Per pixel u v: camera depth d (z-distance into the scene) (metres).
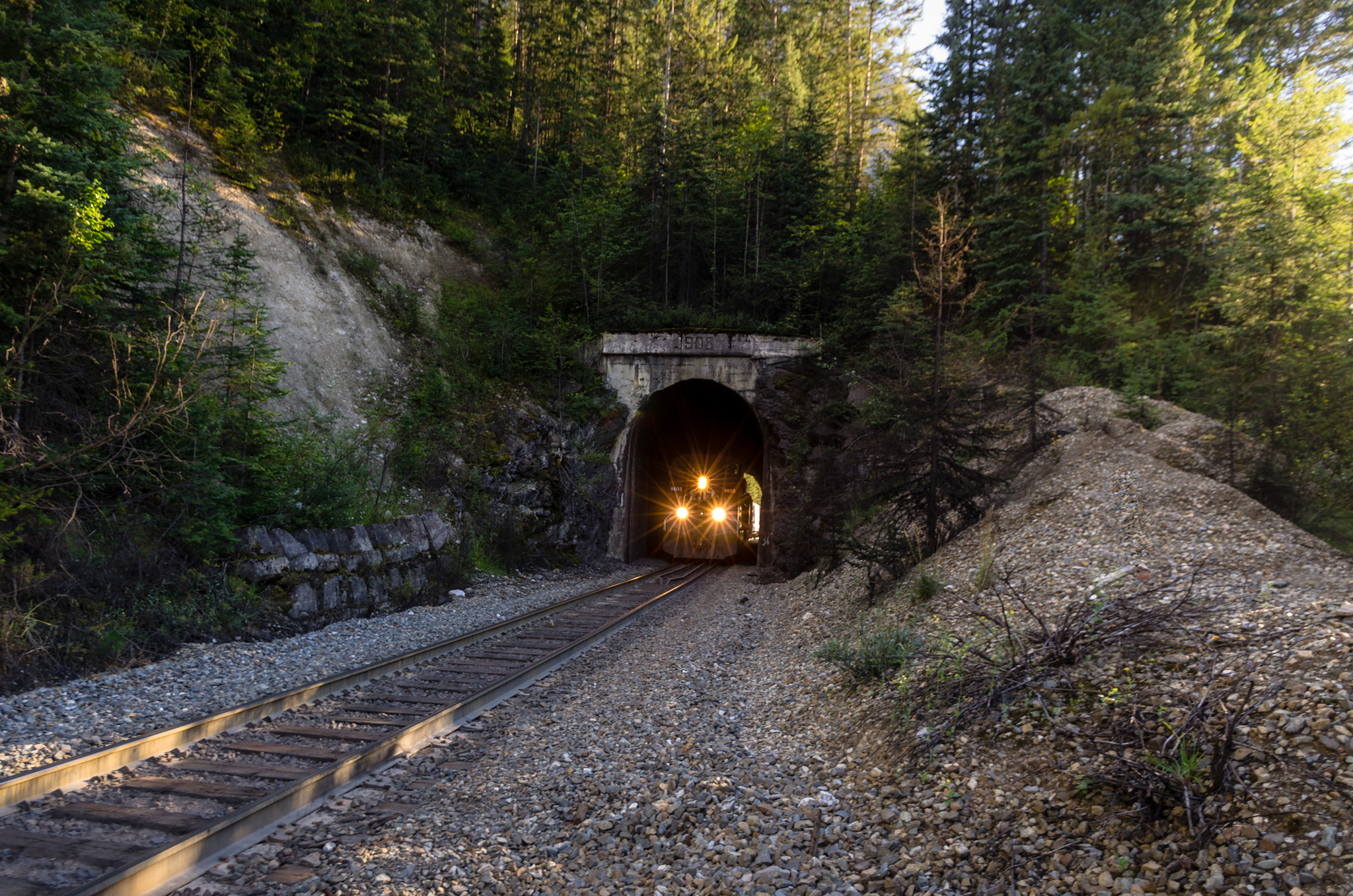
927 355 11.91
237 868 4.68
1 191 9.52
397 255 28.27
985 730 5.19
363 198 28.80
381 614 14.76
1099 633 5.66
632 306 30.02
